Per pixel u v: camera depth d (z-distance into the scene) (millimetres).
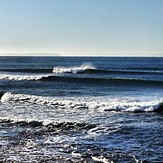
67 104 19750
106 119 15164
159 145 10648
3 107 18984
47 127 13477
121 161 9102
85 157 9461
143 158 9352
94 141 11227
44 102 20672
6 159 9234
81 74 50656
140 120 14938
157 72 54500
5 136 12000
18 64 100438
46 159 9250
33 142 11141
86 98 22469
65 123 13945
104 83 34562
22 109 18188
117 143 10953
